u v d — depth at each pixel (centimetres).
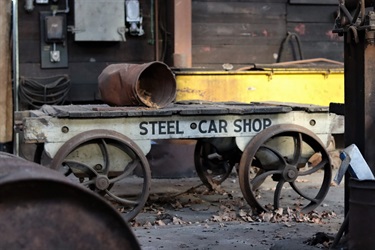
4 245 311
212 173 914
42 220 318
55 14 1103
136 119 712
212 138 770
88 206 327
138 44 1143
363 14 541
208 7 1182
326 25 1239
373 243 495
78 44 1115
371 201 495
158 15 1145
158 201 836
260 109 745
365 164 530
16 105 1003
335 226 702
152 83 762
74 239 324
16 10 974
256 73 1030
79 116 688
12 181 307
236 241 638
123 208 768
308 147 769
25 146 987
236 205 814
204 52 1184
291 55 1223
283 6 1218
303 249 570
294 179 756
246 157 742
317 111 766
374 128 552
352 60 563
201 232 678
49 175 333
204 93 1008
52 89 1100
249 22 1203
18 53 1066
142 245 622
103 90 780
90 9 1090
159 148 1025
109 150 705
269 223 722
